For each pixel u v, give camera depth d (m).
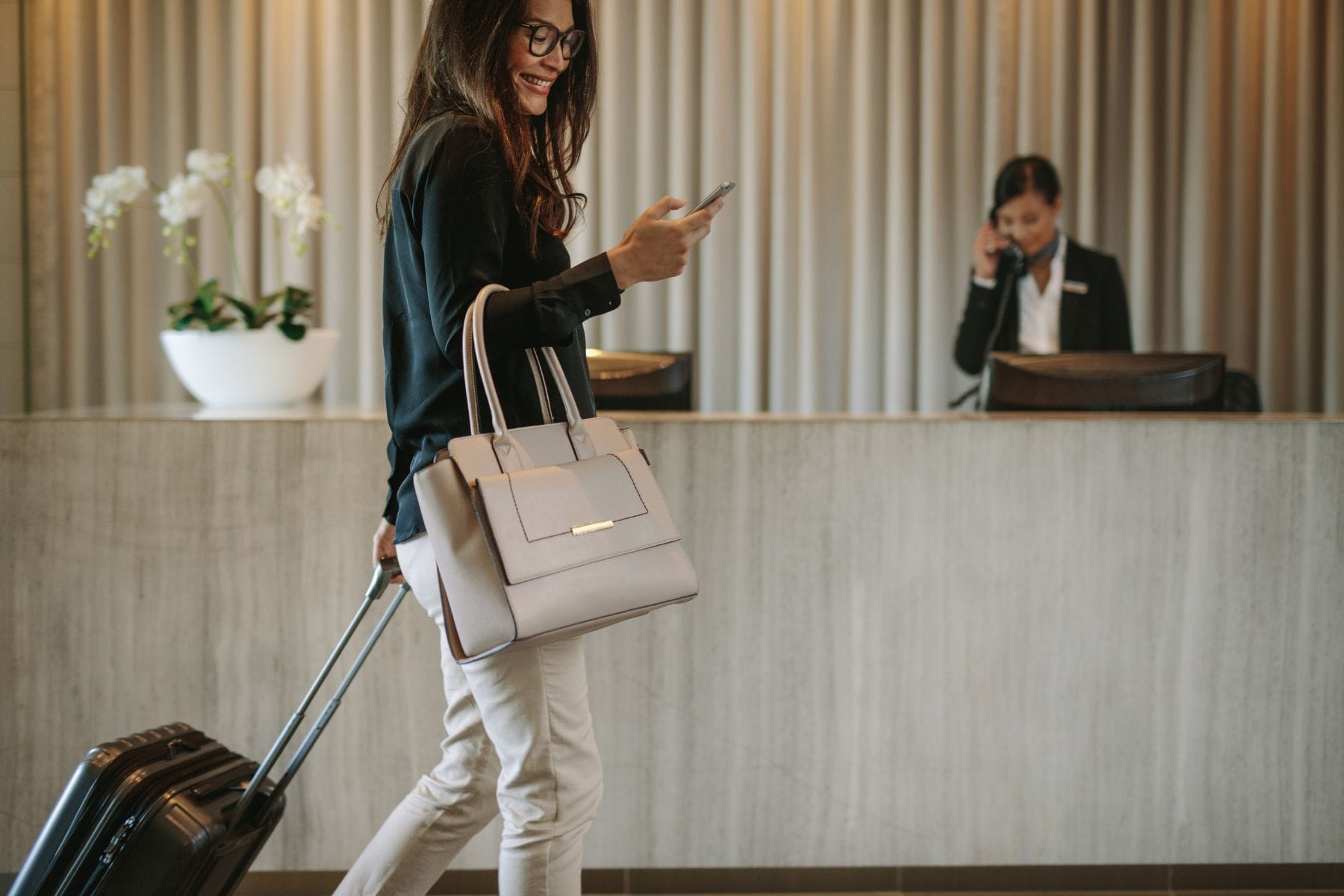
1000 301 4.14
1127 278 4.32
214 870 1.33
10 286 2.98
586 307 1.10
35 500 1.79
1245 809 1.84
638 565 1.11
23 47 2.98
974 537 1.81
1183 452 1.81
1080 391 2.29
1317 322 4.38
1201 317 4.31
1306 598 1.82
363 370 4.17
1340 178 4.29
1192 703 1.83
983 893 1.89
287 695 1.80
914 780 1.83
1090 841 1.84
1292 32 4.29
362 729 1.81
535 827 1.17
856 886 1.89
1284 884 1.90
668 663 1.81
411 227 1.16
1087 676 1.82
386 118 4.13
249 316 2.62
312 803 1.81
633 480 1.14
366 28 4.08
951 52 4.26
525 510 1.05
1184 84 4.30
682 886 1.88
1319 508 1.81
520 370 1.17
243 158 4.11
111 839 1.27
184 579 1.79
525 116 1.21
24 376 3.00
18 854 1.81
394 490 1.26
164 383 4.18
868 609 1.81
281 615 1.80
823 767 1.82
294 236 3.92
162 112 4.14
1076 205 4.29
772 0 4.17
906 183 4.24
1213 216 4.30
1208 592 1.82
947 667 1.82
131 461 1.79
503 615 1.04
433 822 1.32
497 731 1.18
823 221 4.25
